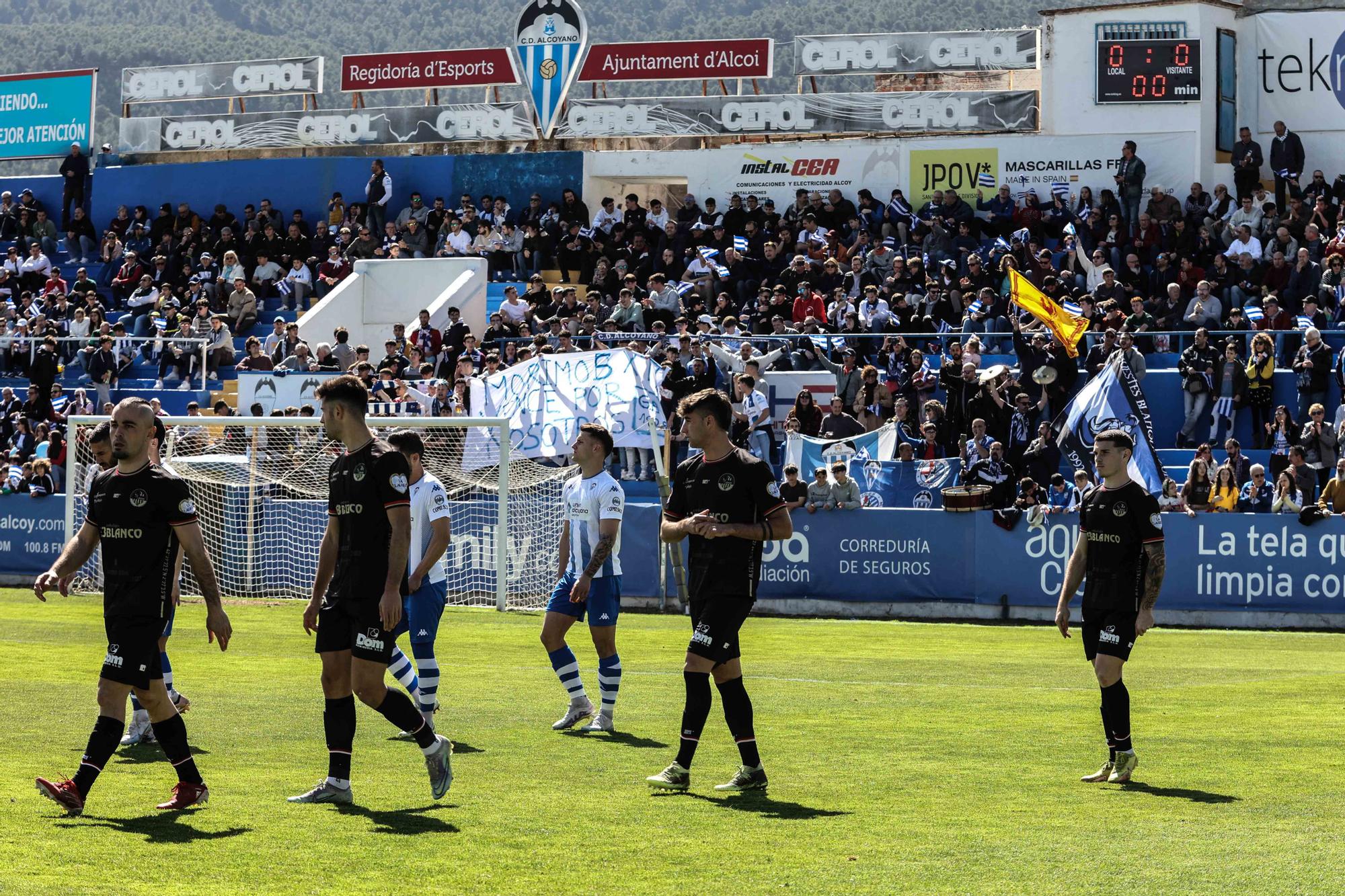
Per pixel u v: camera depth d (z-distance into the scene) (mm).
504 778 7945
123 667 6824
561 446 21500
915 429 23188
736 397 22844
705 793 7531
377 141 34875
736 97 32844
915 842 6398
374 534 7020
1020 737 9469
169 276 32469
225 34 155625
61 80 37156
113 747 6883
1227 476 19469
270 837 6422
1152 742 9211
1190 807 7191
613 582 9766
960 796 7469
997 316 25484
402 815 6910
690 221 30250
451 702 11016
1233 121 31062
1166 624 18594
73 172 35906
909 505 21281
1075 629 17766
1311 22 30703
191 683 12000
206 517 20859
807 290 26531
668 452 21312
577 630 17141
